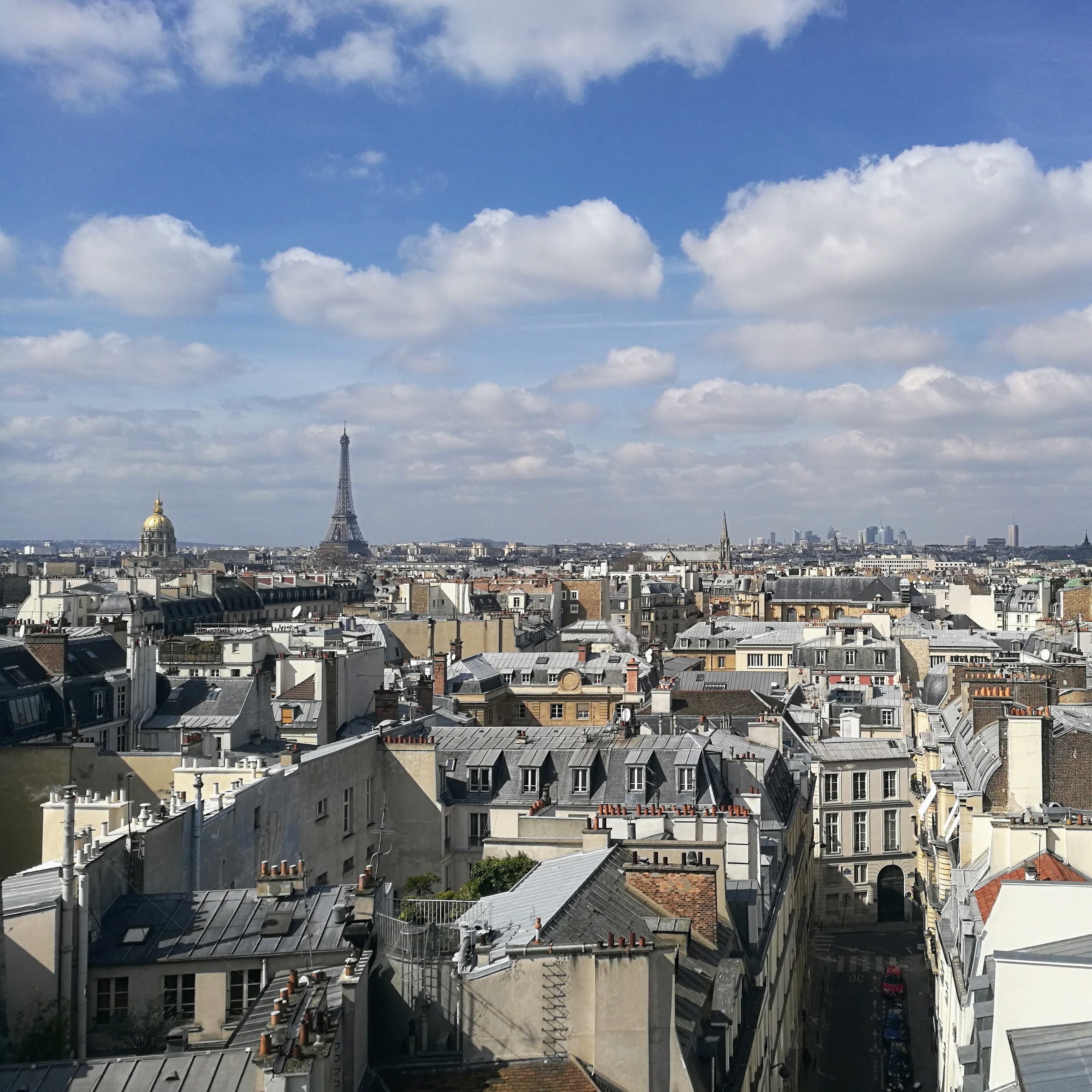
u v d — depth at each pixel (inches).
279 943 2145.7
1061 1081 1839.3
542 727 4874.5
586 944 1875.0
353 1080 1711.4
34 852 3604.8
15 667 4921.3
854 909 6274.6
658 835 2994.6
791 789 4874.5
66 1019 2021.4
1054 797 3499.0
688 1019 2026.3
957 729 4849.9
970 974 2726.4
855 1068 4357.8
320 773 3777.1
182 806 2859.3
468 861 4311.0
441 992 1875.0
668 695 6092.5
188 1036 2036.2
